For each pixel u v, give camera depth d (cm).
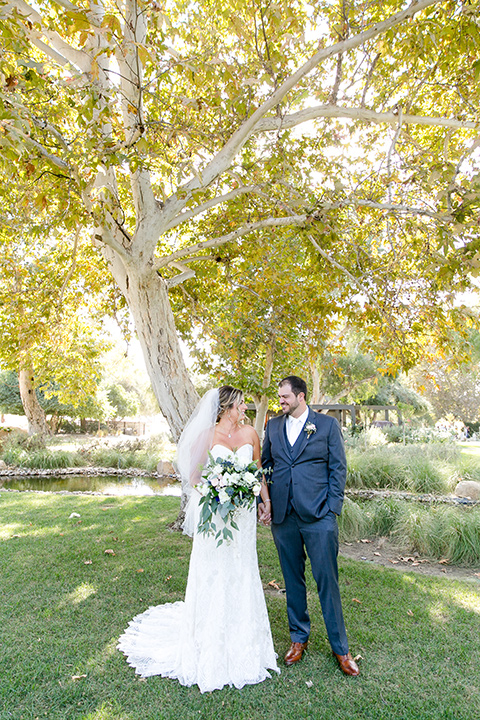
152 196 512
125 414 3659
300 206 521
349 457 1205
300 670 292
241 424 339
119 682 273
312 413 325
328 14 509
